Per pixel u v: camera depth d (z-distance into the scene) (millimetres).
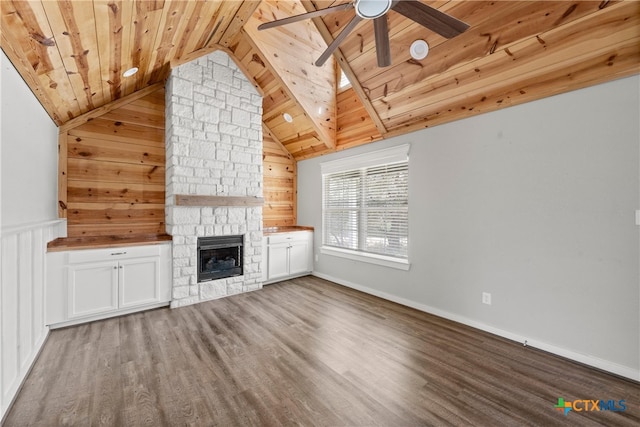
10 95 1896
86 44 2113
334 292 4094
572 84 2246
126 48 2484
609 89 2111
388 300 3748
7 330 1751
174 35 2809
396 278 3668
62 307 2789
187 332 2773
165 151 3893
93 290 2957
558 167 2354
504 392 1897
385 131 3740
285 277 4707
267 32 3570
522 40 2230
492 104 2713
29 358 2133
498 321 2727
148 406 1749
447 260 3125
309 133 4539
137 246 3219
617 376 2074
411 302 3490
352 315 3223
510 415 1690
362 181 4207
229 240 3943
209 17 2818
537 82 2398
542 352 2410
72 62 2252
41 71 2156
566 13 1975
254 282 4184
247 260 4105
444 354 2377
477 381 2016
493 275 2756
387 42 1978
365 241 4168
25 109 2186
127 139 3648
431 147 3275
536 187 2473
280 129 4871
